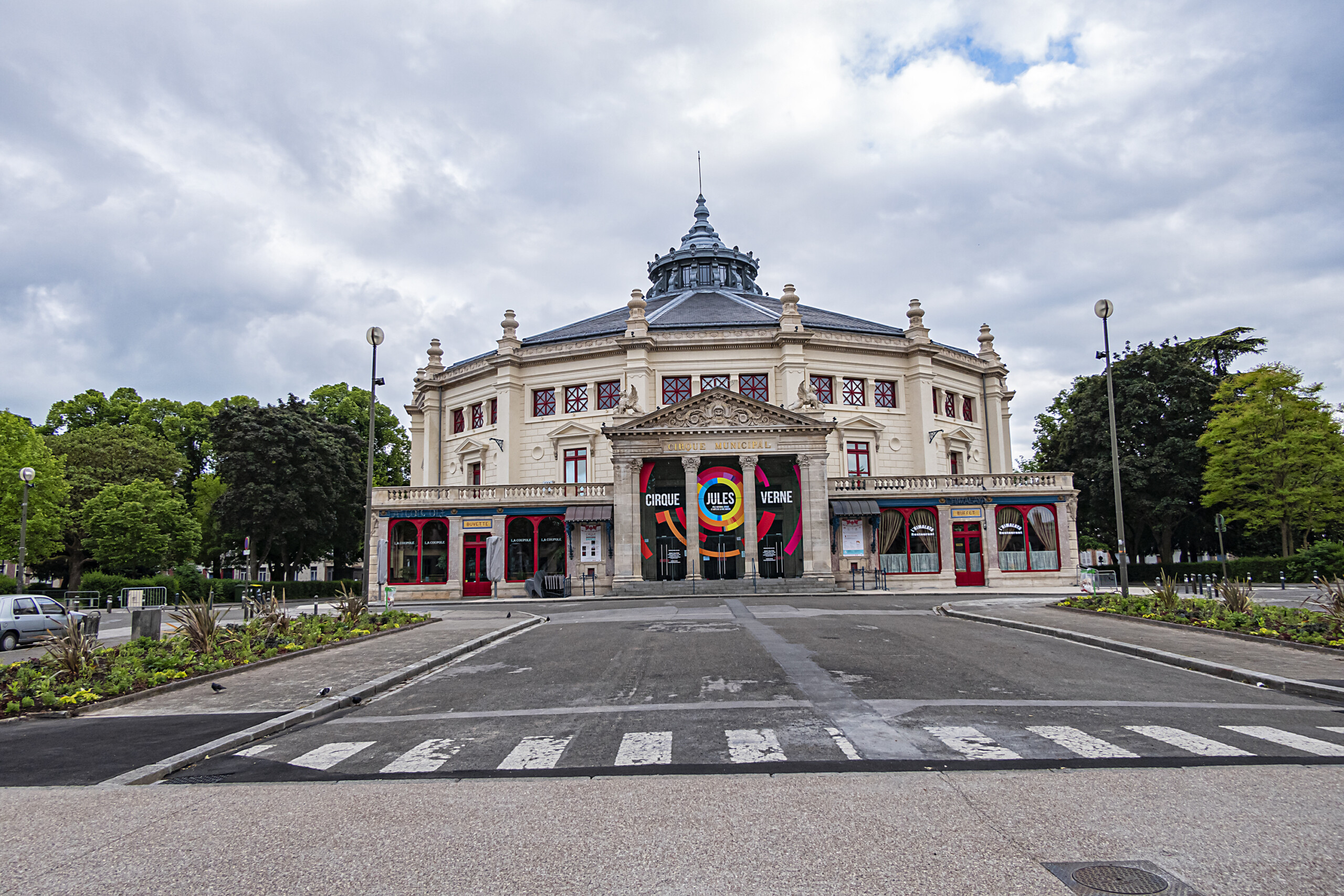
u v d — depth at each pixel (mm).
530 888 5250
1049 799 6895
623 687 13211
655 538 42688
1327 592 19125
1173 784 7309
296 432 53281
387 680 14367
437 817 6852
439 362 60469
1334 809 6539
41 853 6207
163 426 67625
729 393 42469
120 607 43812
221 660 16375
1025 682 12844
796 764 8250
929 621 22969
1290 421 46875
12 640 23766
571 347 51812
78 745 10211
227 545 62219
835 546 42531
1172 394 52719
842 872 5371
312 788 8008
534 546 43625
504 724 10805
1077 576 41875
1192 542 57688
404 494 44250
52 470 49250
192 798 7766
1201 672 13781
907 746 8922
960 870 5371
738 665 15000
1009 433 60844
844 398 51500
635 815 6727
